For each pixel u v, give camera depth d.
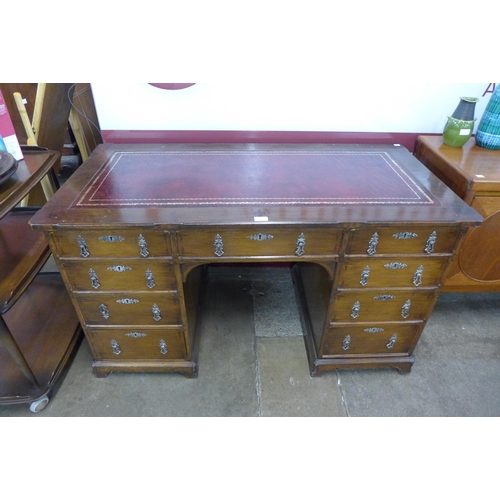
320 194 1.29
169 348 1.50
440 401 1.52
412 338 1.52
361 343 1.53
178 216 1.15
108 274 1.26
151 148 1.62
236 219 1.14
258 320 1.87
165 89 1.69
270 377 1.60
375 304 1.40
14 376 1.47
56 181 1.68
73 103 1.84
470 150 1.64
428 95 1.74
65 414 1.44
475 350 1.73
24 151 1.50
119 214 1.15
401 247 1.25
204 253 1.22
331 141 1.87
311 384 1.57
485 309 1.95
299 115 1.79
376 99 1.75
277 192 1.30
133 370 1.55
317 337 1.58
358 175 1.43
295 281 2.07
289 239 1.21
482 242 1.56
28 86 1.95
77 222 1.11
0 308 1.16
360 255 1.25
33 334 1.63
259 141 1.85
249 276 2.14
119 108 1.74
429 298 1.39
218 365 1.64
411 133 1.85
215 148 1.63
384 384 1.58
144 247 1.20
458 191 1.49
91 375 1.58
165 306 1.36
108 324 1.41
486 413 1.48
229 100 1.74
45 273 1.96
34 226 1.11
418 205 1.24
